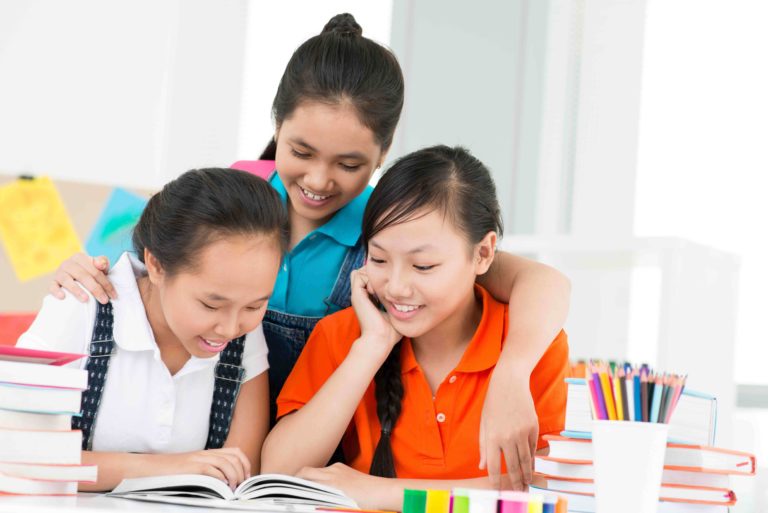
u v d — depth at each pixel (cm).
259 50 373
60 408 112
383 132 160
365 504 133
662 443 94
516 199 348
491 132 353
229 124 371
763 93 324
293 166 159
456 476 147
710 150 328
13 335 279
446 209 139
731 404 269
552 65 346
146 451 145
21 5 358
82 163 361
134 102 365
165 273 132
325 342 158
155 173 366
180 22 369
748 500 251
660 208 332
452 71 359
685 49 332
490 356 149
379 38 367
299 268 175
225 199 128
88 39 362
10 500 100
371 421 153
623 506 93
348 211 177
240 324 132
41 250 292
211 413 149
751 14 326
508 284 157
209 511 104
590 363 97
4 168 354
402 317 143
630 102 337
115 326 144
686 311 249
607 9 341
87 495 120
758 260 320
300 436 144
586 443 109
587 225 339
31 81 358
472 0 358
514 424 130
